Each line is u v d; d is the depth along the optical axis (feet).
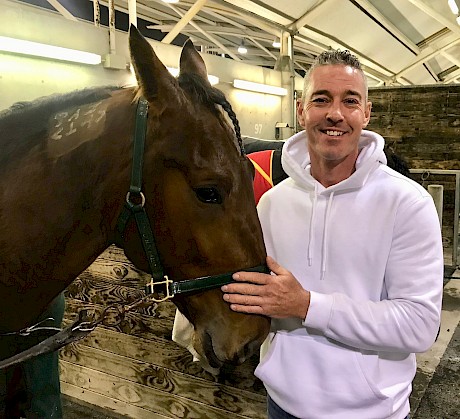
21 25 8.45
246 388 5.57
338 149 3.10
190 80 2.87
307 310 2.91
